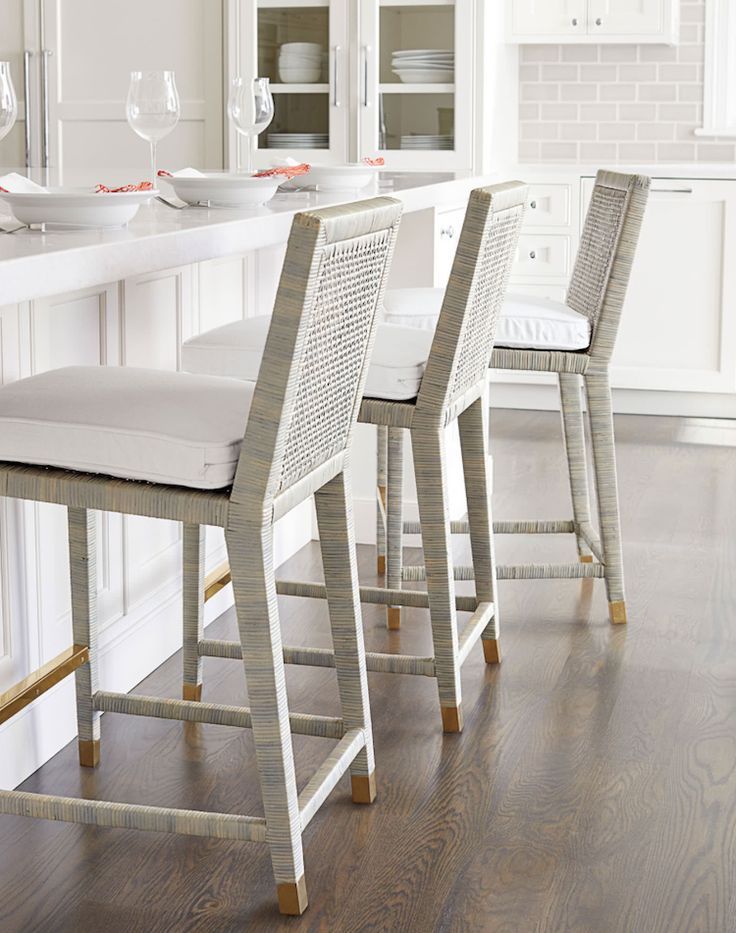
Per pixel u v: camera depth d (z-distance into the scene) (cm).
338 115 506
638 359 540
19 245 174
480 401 265
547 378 560
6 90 219
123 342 255
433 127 504
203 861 202
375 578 345
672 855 204
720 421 540
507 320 297
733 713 258
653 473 455
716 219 520
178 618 293
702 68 560
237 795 223
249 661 178
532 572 309
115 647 263
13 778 226
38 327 225
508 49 553
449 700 247
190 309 284
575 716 257
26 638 229
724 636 302
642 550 368
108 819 188
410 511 377
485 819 215
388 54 502
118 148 519
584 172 529
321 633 304
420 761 236
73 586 226
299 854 187
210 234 206
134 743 244
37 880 196
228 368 240
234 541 174
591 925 185
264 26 504
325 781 199
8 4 518
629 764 235
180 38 507
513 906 189
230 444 172
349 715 215
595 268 308
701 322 529
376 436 374
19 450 178
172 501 175
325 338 180
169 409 181
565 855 204
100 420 176
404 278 361
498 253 244
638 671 280
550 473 456
